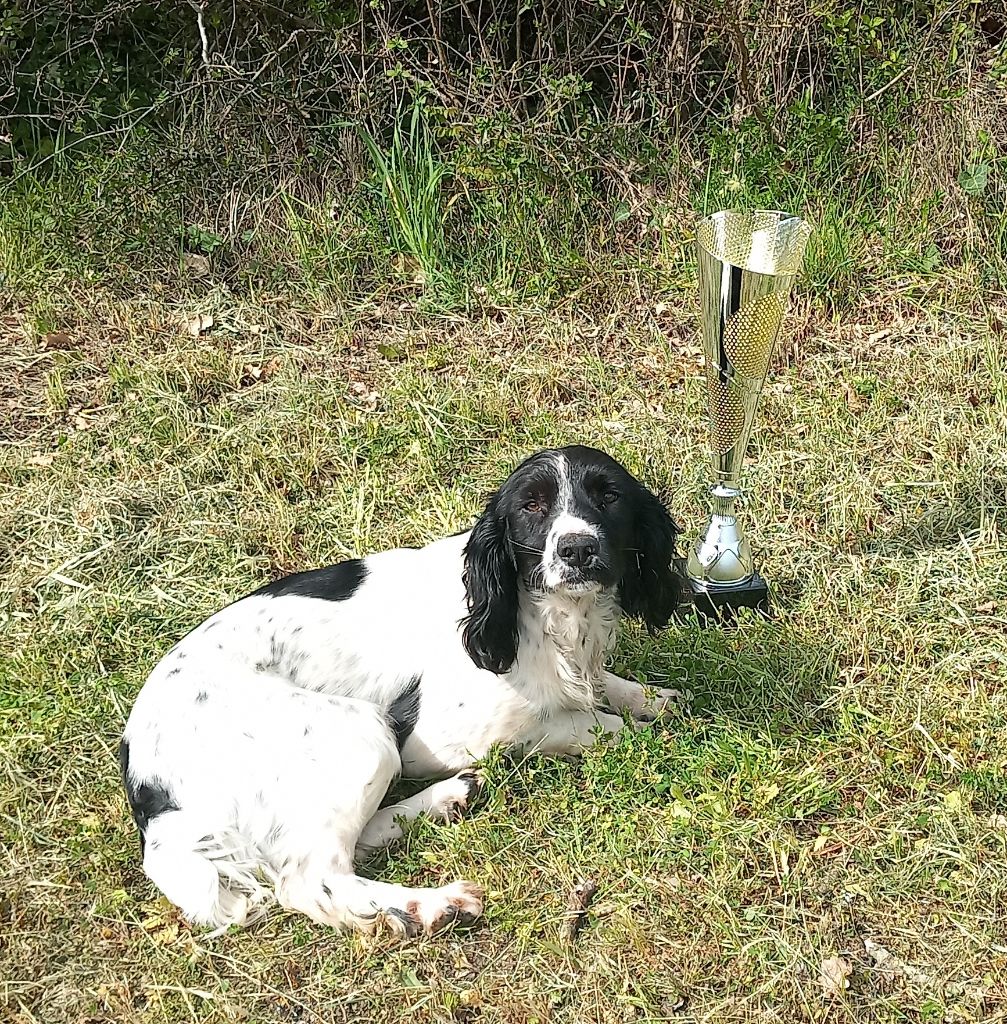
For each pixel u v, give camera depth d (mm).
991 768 1704
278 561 2080
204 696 1658
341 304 2660
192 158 2789
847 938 1572
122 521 2137
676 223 2734
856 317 2594
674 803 1679
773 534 2088
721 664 1865
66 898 1628
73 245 2715
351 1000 1535
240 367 2490
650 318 2613
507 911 1595
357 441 2299
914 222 2725
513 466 2236
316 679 1725
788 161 2760
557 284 2680
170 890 1568
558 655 1732
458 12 2941
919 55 2770
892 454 2242
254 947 1578
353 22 2840
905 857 1632
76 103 2922
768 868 1630
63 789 1739
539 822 1679
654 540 1748
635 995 1525
